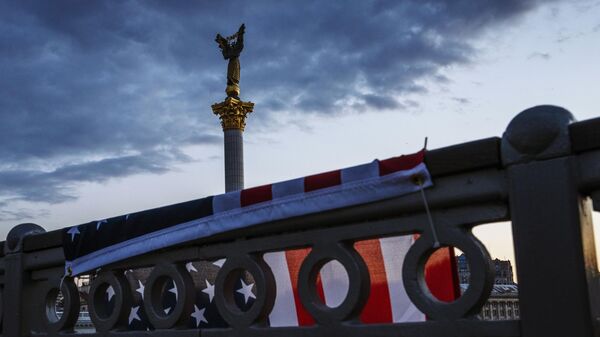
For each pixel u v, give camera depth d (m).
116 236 5.75
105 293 6.09
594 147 3.51
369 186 4.30
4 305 6.95
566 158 3.58
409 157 4.15
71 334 6.19
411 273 4.14
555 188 3.59
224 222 5.02
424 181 4.07
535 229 3.63
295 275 6.14
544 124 3.63
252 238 4.99
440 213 4.09
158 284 5.55
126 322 5.87
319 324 4.51
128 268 5.81
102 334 5.83
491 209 3.91
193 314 6.86
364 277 4.45
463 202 3.99
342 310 4.41
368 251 5.96
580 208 3.57
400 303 5.78
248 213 4.90
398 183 4.18
